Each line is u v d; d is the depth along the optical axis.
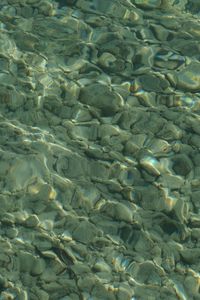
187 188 5.30
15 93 5.98
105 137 5.67
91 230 5.03
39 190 5.26
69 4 6.80
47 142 5.61
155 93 6.00
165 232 5.03
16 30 6.55
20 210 5.14
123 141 5.64
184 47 6.40
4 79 6.10
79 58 6.30
